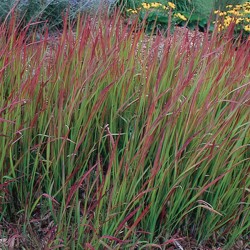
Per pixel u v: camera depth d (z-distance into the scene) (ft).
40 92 7.46
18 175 7.77
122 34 8.68
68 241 7.12
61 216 6.76
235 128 7.13
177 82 7.48
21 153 7.70
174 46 8.72
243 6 18.65
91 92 7.78
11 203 7.70
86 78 7.34
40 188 7.73
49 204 7.23
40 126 7.59
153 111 7.27
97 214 6.72
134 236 6.97
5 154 7.34
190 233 7.87
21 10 14.76
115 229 6.80
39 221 7.60
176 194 7.24
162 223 7.50
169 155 7.41
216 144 7.02
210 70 8.23
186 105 7.35
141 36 9.41
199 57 8.52
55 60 8.05
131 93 8.27
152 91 7.77
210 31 19.30
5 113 7.38
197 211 7.58
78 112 7.79
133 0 18.13
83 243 6.98
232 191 7.34
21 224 7.60
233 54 8.79
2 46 8.54
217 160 7.14
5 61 7.66
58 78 7.79
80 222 7.22
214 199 7.39
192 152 7.18
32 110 7.58
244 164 7.73
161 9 19.67
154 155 7.47
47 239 7.22
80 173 7.75
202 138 6.92
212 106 7.19
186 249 7.62
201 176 7.47
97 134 8.10
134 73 8.36
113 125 7.85
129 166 6.88
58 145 7.38
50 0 15.24
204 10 21.07
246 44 8.93
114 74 8.00
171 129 6.87
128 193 6.91
